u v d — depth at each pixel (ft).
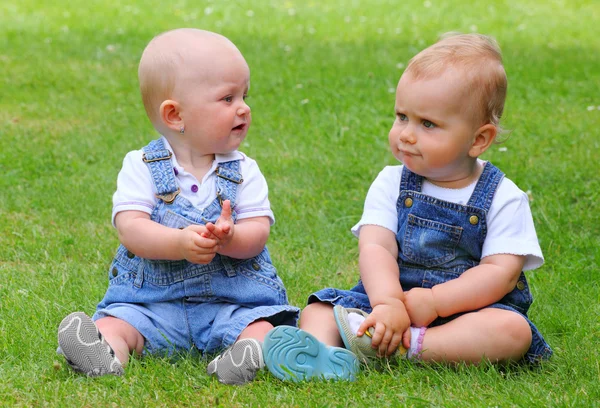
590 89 49.75
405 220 19.38
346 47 62.59
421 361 18.10
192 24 71.46
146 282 19.12
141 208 18.95
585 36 68.90
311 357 17.24
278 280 19.90
